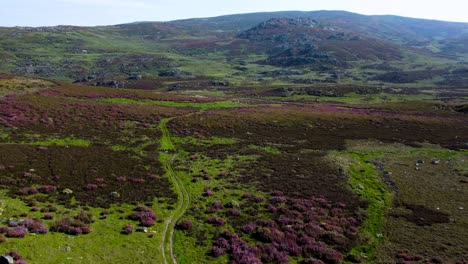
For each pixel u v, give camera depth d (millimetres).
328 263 29641
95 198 36844
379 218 39219
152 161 52750
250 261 28172
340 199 43125
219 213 37094
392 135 79312
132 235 30594
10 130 58500
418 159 63688
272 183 46781
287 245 31422
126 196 38469
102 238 29312
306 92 172375
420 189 48750
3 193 34562
